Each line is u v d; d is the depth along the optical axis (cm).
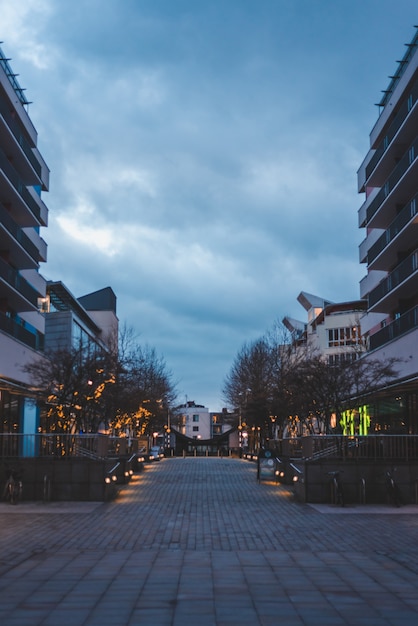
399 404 3441
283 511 1867
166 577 971
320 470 2092
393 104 3334
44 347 4728
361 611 777
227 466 4434
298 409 3656
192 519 1689
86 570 1023
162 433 8575
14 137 3328
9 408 3528
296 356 5084
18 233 3419
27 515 1752
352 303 6400
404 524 1598
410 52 3278
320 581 948
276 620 733
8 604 802
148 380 5997
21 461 2136
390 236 3278
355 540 1351
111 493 2208
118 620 729
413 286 3091
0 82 3256
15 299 3484
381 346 3291
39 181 3909
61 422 2991
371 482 2077
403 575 992
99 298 7619
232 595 857
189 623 717
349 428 3966
